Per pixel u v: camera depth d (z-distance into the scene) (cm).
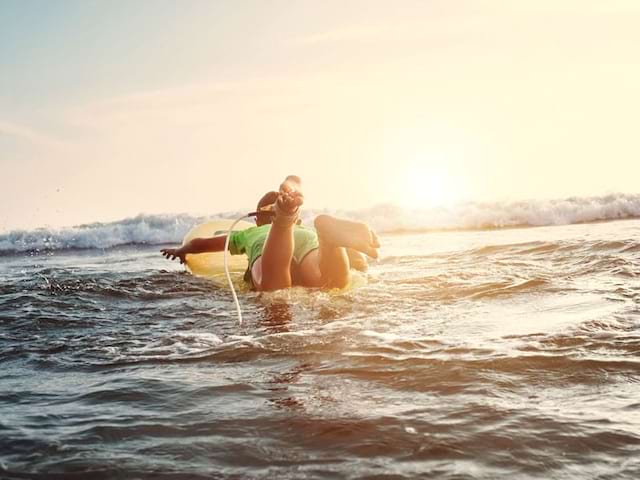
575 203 1648
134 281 703
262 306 523
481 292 543
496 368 327
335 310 493
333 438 246
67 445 247
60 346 421
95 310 550
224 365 358
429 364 337
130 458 234
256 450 238
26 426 270
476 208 1653
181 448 241
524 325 418
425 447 235
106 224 1750
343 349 374
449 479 209
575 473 212
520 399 283
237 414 275
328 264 555
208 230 773
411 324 436
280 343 396
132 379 336
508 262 741
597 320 420
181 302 580
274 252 555
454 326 425
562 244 877
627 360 332
